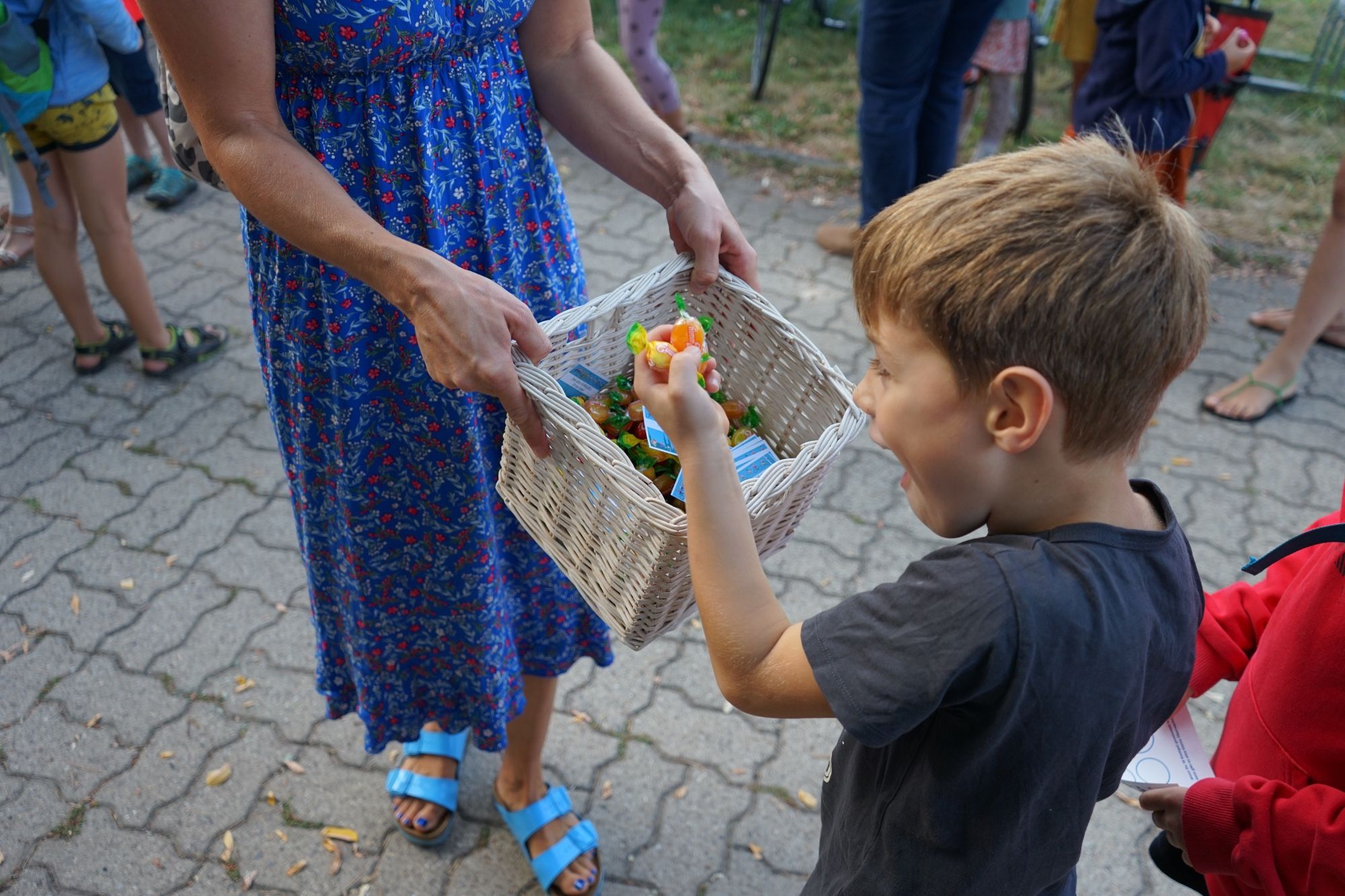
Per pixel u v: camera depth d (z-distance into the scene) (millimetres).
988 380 927
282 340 1596
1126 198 926
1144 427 974
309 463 1707
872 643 972
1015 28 4398
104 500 3094
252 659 2674
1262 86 5699
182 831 2297
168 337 3521
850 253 4289
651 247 4320
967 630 932
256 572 2908
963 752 1026
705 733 2553
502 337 1314
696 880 2266
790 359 1594
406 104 1435
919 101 3711
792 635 1035
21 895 2160
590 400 1616
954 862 1092
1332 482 3316
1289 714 1315
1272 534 3133
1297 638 1307
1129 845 2348
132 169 4469
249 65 1294
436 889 2227
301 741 2490
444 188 1516
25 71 2797
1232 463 3383
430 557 1799
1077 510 1000
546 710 2186
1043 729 966
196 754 2449
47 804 2330
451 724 2086
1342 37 5688
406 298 1321
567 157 4902
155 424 3377
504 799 2285
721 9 6418
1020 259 892
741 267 1670
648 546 1282
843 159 5023
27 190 3143
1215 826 1264
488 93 1532
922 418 980
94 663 2641
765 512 1303
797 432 1630
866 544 3092
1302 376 3748
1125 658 975
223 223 4379
